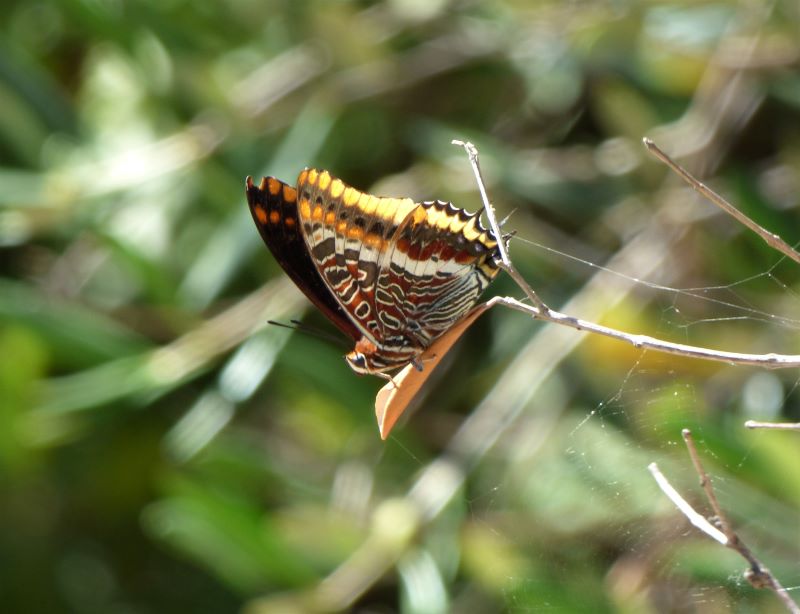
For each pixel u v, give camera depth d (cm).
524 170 89
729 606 78
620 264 87
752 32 87
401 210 75
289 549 83
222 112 90
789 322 84
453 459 84
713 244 86
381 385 88
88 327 87
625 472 80
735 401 84
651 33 89
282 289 87
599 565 79
